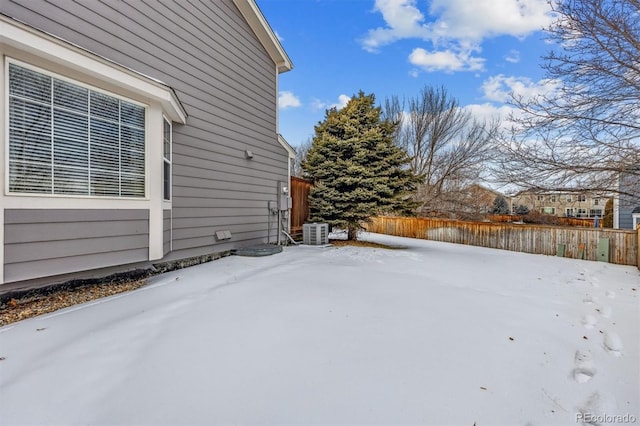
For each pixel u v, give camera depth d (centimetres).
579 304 393
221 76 613
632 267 727
